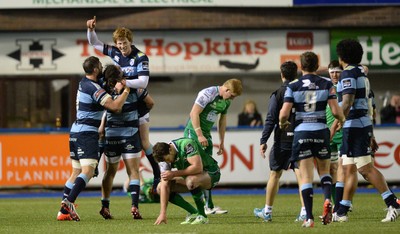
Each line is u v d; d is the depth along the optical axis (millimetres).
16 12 74375
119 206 52281
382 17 75000
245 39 75438
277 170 38844
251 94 76438
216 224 37469
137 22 74250
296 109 34562
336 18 75000
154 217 43375
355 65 37406
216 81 76500
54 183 64062
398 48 75688
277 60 75500
